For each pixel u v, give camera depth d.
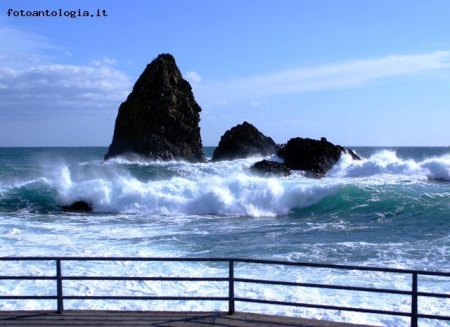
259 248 14.21
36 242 14.98
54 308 8.70
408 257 12.82
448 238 15.29
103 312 6.55
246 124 64.12
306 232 17.08
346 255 13.16
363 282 10.34
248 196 23.59
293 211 23.00
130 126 66.12
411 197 22.20
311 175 37.91
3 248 14.05
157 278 6.34
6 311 6.62
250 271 11.27
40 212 23.30
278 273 11.08
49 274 11.05
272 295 9.47
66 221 20.11
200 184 24.73
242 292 9.65
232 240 15.57
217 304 8.93
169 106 65.38
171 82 67.81
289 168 41.03
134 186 24.84
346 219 20.23
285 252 13.64
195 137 66.75
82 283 10.34
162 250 14.02
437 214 19.94
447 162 35.31
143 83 67.44
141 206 23.81
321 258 12.87
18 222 19.64
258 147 61.88
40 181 25.53
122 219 20.89
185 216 22.12
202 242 15.21
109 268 11.59
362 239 15.48
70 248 14.12
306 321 6.23
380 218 20.03
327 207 22.88
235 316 6.38
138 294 9.58
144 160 62.84
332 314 8.41
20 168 41.62
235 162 50.97
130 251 13.79
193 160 65.31
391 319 8.21
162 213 23.14
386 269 5.65
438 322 8.20
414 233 16.38
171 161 62.50
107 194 24.34
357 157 44.16
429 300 9.26
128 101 68.19
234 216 22.19
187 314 6.46
